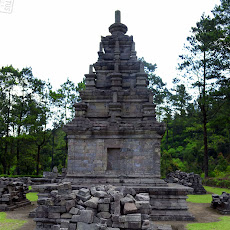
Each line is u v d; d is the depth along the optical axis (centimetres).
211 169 6300
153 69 8381
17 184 2775
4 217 2067
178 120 8312
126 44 2903
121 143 2416
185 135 8769
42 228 1400
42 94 6638
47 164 7956
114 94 2573
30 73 6638
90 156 2416
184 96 7012
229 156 6288
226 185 4362
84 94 2636
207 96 4866
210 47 4791
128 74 2772
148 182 2273
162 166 6038
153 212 2008
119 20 3039
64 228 1252
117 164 2395
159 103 8231
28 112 6731
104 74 2798
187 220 1977
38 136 6544
